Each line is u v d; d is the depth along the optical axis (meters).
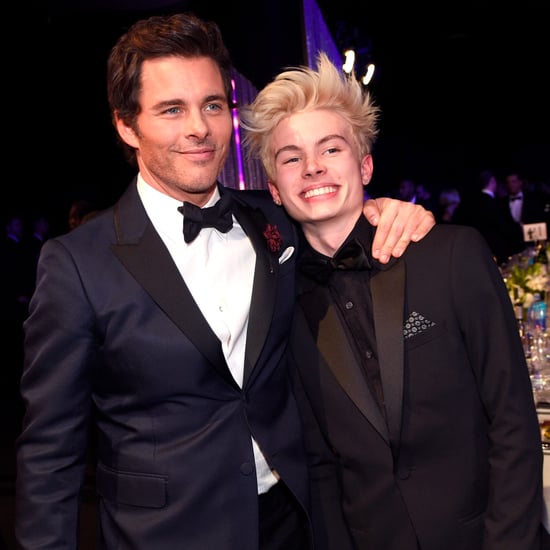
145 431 1.54
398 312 1.57
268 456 1.60
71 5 4.19
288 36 4.76
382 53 13.01
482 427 1.59
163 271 1.53
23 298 7.39
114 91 1.56
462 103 14.67
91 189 9.84
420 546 1.56
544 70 13.98
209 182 1.55
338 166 1.65
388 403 1.56
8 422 6.05
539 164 14.65
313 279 1.70
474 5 10.38
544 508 1.54
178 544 1.51
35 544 1.48
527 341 2.88
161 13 4.09
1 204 9.59
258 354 1.59
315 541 1.71
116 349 1.51
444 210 9.53
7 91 7.39
